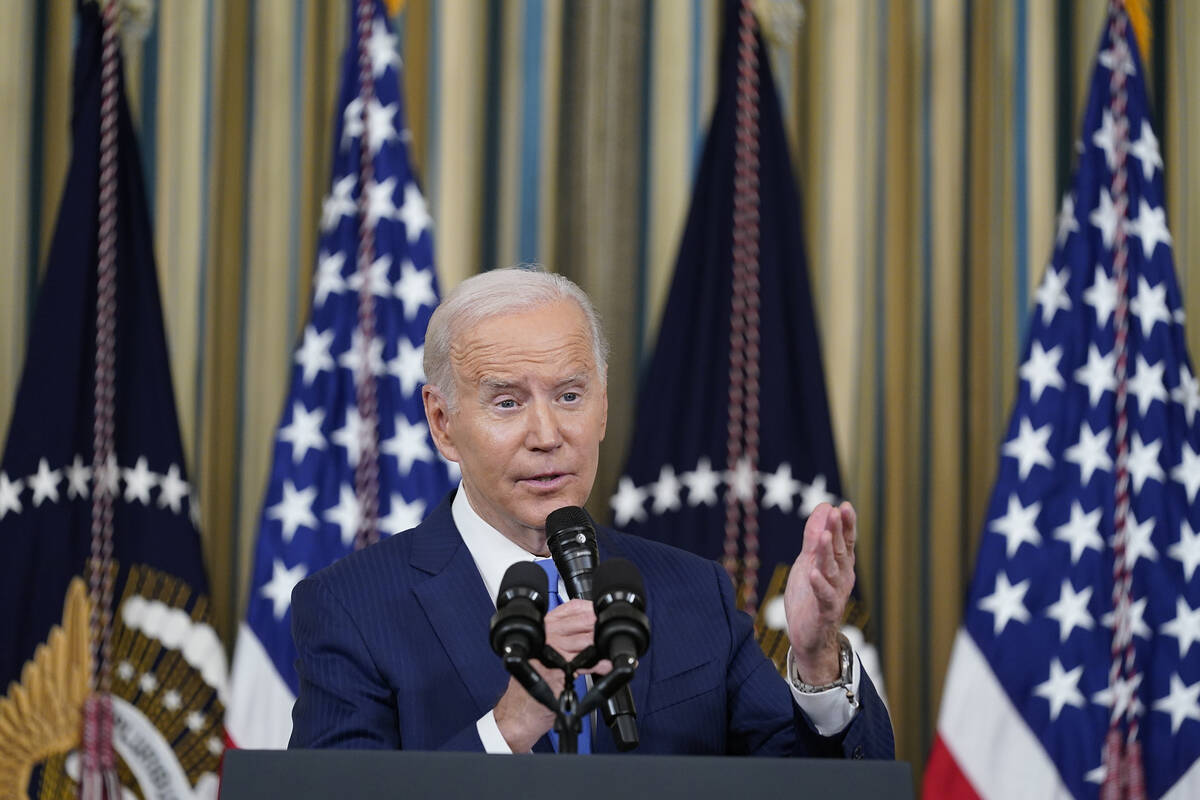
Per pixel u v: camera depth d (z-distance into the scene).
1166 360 14.88
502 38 17.17
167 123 16.44
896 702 16.30
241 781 5.24
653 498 15.25
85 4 15.29
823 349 16.73
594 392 7.80
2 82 15.95
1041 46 17.12
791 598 7.30
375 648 7.54
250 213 16.66
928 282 16.94
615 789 5.17
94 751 14.16
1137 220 15.16
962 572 16.55
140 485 14.90
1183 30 16.89
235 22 16.77
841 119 17.06
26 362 14.57
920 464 16.77
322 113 16.86
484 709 7.41
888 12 17.22
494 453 7.59
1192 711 14.19
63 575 14.32
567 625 6.22
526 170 17.03
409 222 15.43
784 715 7.75
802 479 15.15
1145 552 14.49
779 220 15.61
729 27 15.93
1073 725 14.22
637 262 16.98
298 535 14.62
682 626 7.94
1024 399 14.84
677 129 17.14
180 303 16.28
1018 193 17.00
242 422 16.48
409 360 15.13
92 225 14.86
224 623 16.20
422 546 8.06
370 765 5.24
